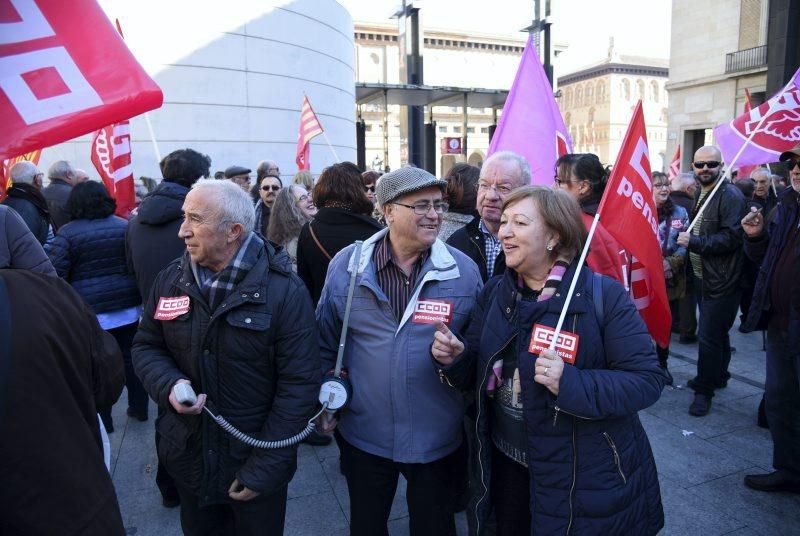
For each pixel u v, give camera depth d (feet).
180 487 6.83
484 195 9.01
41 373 3.78
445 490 7.32
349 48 43.70
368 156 156.35
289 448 6.48
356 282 7.19
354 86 45.78
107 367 4.65
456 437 7.26
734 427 12.56
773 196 21.68
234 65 33.09
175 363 6.75
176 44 31.32
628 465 5.74
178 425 6.57
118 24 15.80
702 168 13.21
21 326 3.78
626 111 204.54
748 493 10.03
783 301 9.62
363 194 10.62
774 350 9.91
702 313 13.23
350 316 7.19
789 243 9.68
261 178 18.62
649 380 5.58
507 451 6.44
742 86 71.15
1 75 5.83
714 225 12.97
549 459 5.68
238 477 6.34
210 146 32.73
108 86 6.19
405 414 6.98
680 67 78.38
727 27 72.18
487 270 9.45
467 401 7.36
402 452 6.95
